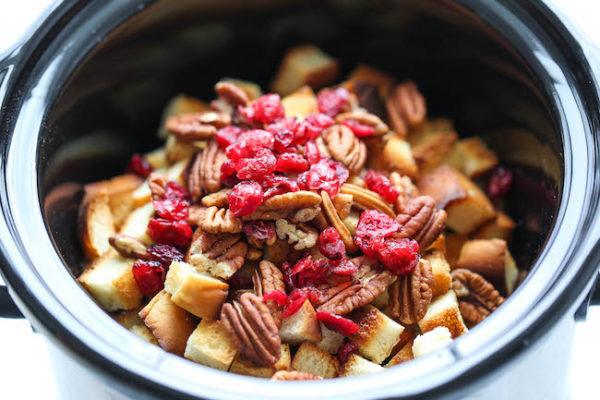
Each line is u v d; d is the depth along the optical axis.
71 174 0.60
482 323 0.48
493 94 0.63
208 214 0.56
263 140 0.57
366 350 0.55
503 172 0.65
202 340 0.54
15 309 0.53
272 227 0.56
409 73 0.67
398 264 0.55
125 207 0.63
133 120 0.65
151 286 0.57
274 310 0.54
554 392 0.57
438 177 0.64
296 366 0.54
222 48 0.66
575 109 0.54
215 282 0.54
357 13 0.64
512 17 0.58
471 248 0.62
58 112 0.57
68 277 0.50
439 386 0.46
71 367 0.54
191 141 0.62
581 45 0.56
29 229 0.52
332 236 0.55
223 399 0.46
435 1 0.60
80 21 0.58
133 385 0.46
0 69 0.56
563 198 0.52
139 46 0.62
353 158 0.59
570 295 0.48
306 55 0.67
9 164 0.54
